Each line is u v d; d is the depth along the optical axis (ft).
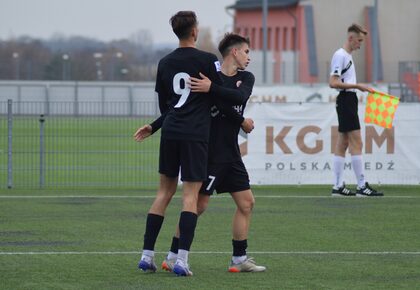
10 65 513.45
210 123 71.20
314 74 445.78
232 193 73.31
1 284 67.97
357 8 459.32
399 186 141.59
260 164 139.64
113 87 399.85
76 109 215.51
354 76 125.18
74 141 219.41
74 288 66.69
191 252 82.38
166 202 72.54
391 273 72.54
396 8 463.01
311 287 67.15
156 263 77.10
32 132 195.52
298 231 95.66
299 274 72.18
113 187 144.56
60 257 79.51
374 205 118.62
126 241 88.48
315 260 78.43
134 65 532.32
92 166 175.73
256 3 497.05
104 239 89.71
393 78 450.71
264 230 96.27
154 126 73.87
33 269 73.92
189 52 70.90
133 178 158.40
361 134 139.64
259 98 250.78
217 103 71.10
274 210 113.19
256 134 139.23
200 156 70.54
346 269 74.28
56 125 193.57
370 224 100.99
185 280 69.67
